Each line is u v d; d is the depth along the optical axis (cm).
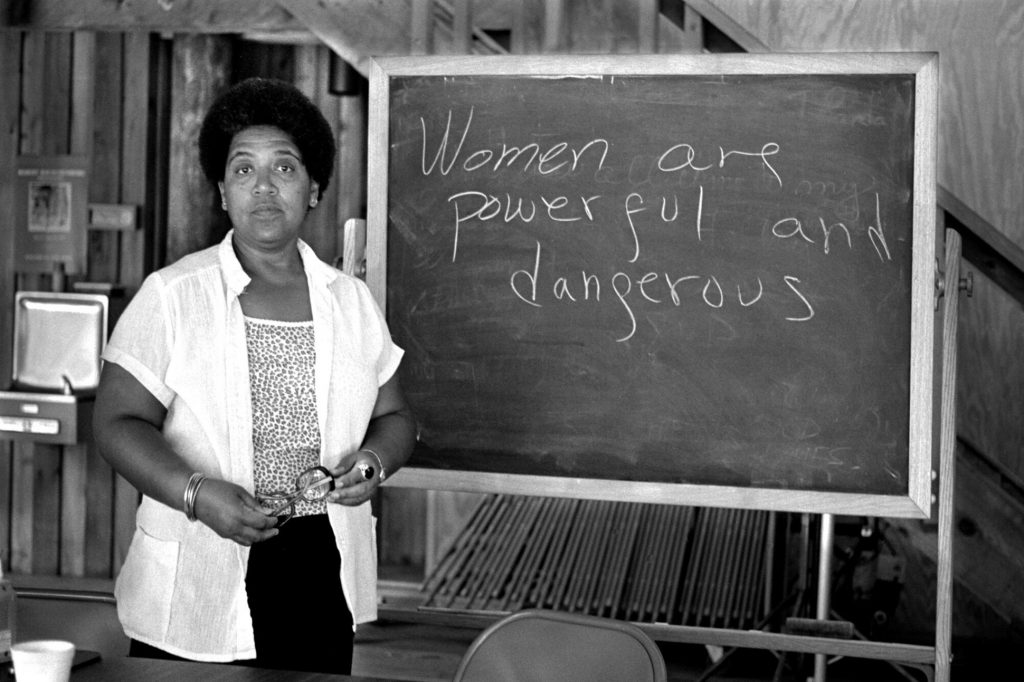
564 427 337
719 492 325
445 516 557
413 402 346
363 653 492
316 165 256
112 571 599
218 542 236
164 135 598
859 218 321
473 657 203
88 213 595
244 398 239
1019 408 477
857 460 320
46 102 599
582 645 201
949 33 461
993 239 460
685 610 475
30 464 603
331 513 246
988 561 464
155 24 566
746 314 327
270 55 598
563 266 338
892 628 542
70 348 565
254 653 237
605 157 335
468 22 498
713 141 329
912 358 316
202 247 596
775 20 465
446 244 345
